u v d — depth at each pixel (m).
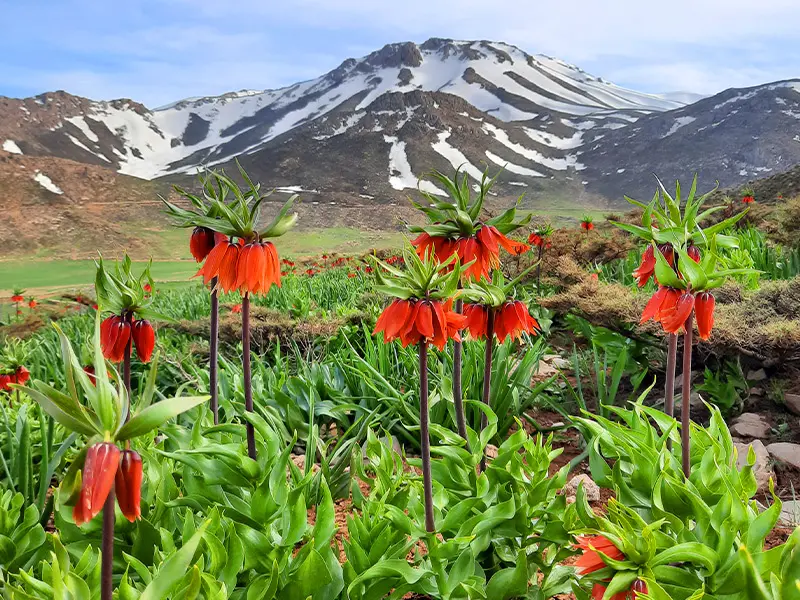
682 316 2.76
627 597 1.98
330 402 5.09
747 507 2.30
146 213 158.88
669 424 2.95
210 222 3.09
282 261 19.33
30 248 129.50
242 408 3.33
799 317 5.55
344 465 4.00
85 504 1.52
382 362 5.56
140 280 3.47
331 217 166.50
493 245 3.18
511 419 4.97
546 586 2.69
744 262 7.10
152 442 3.38
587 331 6.96
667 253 3.17
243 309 3.29
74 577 2.01
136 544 2.53
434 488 2.93
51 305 15.17
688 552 2.04
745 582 1.98
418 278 2.52
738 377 5.28
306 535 2.68
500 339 3.34
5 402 5.44
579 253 11.43
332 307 12.24
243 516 2.55
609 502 2.22
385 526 2.65
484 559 2.89
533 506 2.66
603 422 2.91
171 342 8.55
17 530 2.81
